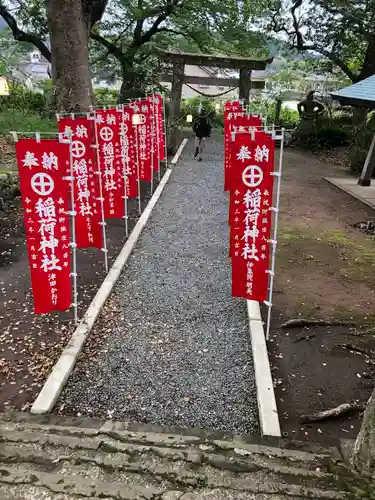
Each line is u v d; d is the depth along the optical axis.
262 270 4.73
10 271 6.41
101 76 19.00
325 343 4.87
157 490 2.32
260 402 3.79
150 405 3.82
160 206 9.86
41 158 4.11
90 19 11.02
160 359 4.47
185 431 3.41
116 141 6.97
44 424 3.38
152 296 5.77
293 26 18.17
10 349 4.56
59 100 10.40
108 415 3.69
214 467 2.61
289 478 2.54
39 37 14.44
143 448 2.76
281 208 10.26
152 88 16.98
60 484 2.34
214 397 3.95
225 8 14.16
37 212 4.25
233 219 4.67
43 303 4.56
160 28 15.78
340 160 16.78
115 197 7.25
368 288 6.26
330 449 3.21
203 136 15.34
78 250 7.20
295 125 20.53
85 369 4.27
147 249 7.37
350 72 18.78
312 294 6.00
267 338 4.91
